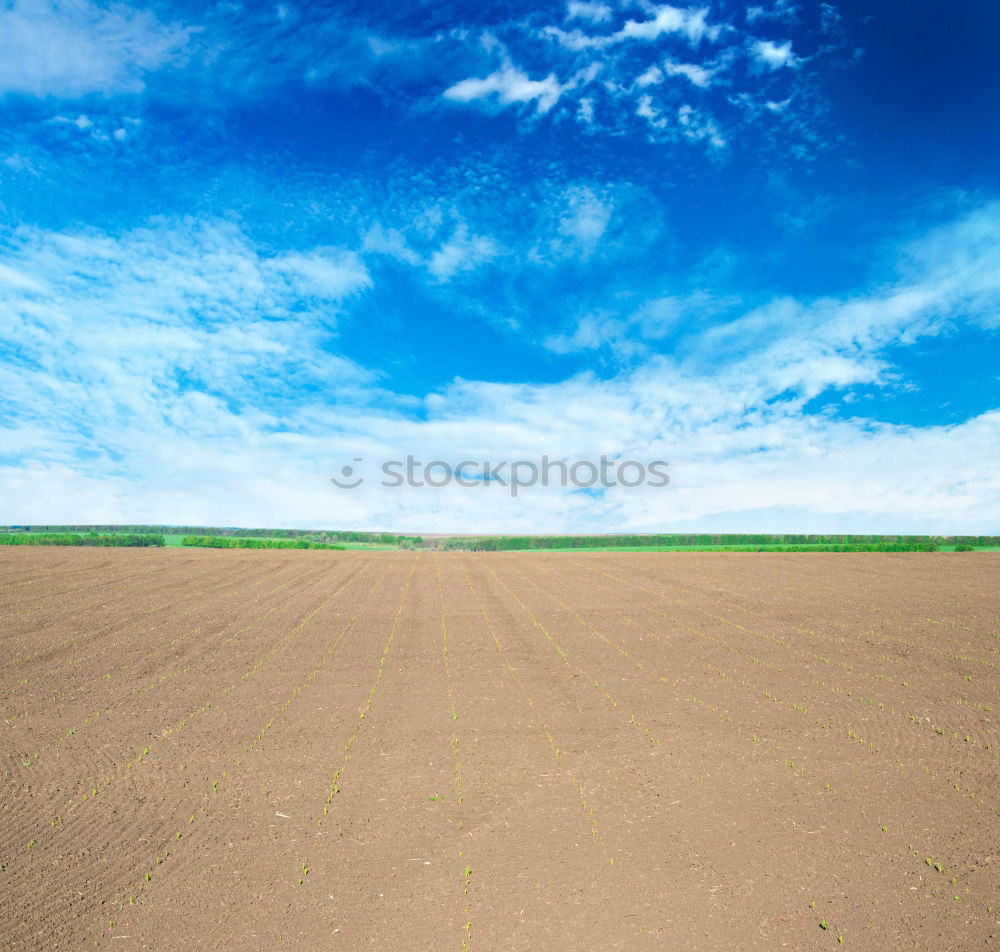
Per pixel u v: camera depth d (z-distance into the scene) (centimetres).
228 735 1434
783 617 2458
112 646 2102
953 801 1119
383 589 3192
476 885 914
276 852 998
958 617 2378
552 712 1560
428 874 941
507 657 2020
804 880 913
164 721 1510
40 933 813
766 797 1147
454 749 1362
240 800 1154
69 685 1741
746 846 1000
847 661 1911
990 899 863
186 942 801
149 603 2744
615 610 2656
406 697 1670
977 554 4509
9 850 1002
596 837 1030
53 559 3919
